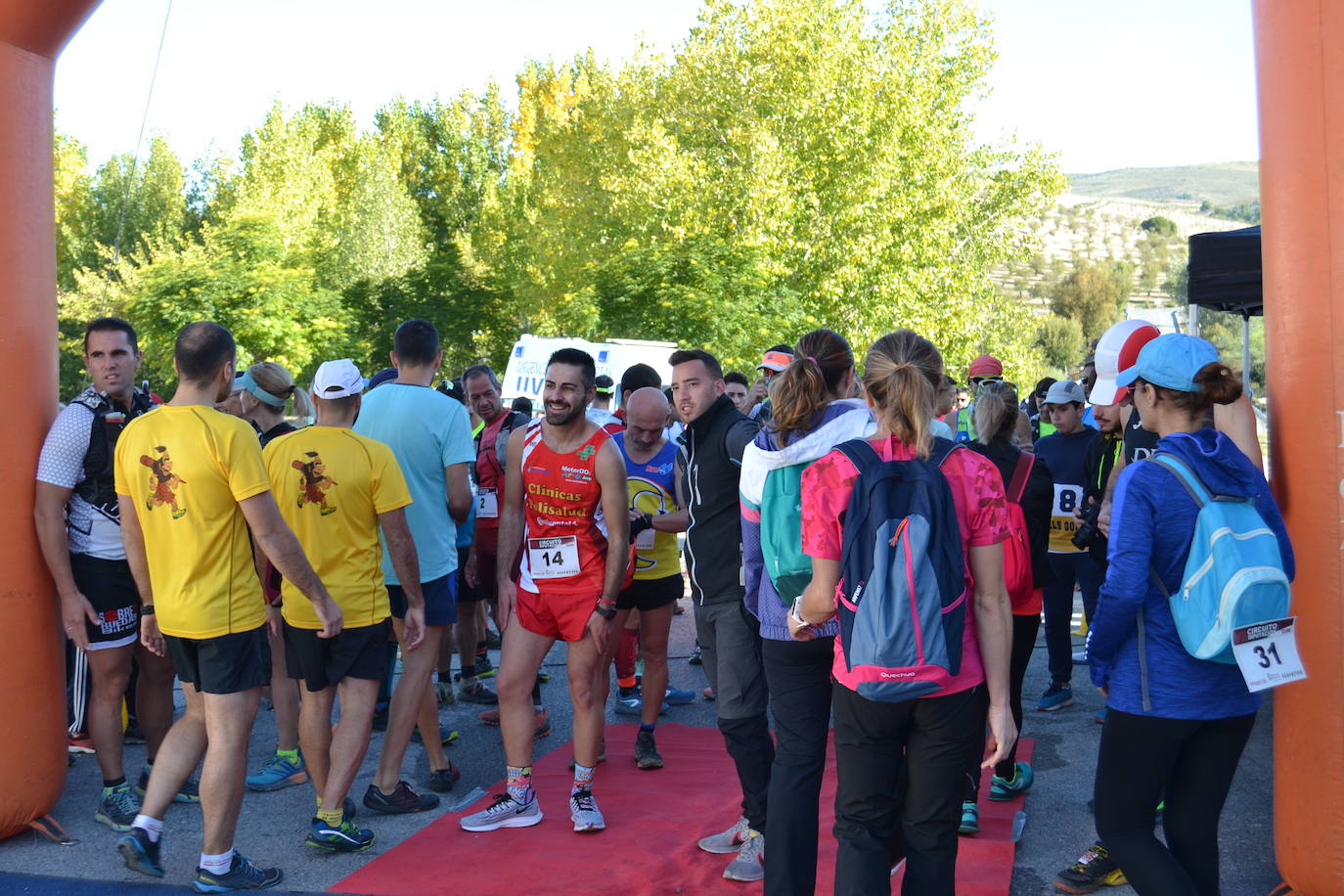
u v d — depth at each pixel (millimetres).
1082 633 8398
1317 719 3469
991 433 4691
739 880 4031
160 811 4020
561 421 4461
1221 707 3047
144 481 3898
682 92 30812
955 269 32625
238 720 3936
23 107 4402
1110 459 6215
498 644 8359
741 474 3553
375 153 56969
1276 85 3551
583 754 4609
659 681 5504
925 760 2996
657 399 5645
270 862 4316
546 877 4094
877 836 3061
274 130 56219
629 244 29797
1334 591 3424
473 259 45594
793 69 29766
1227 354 47688
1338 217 3402
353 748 4379
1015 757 4965
